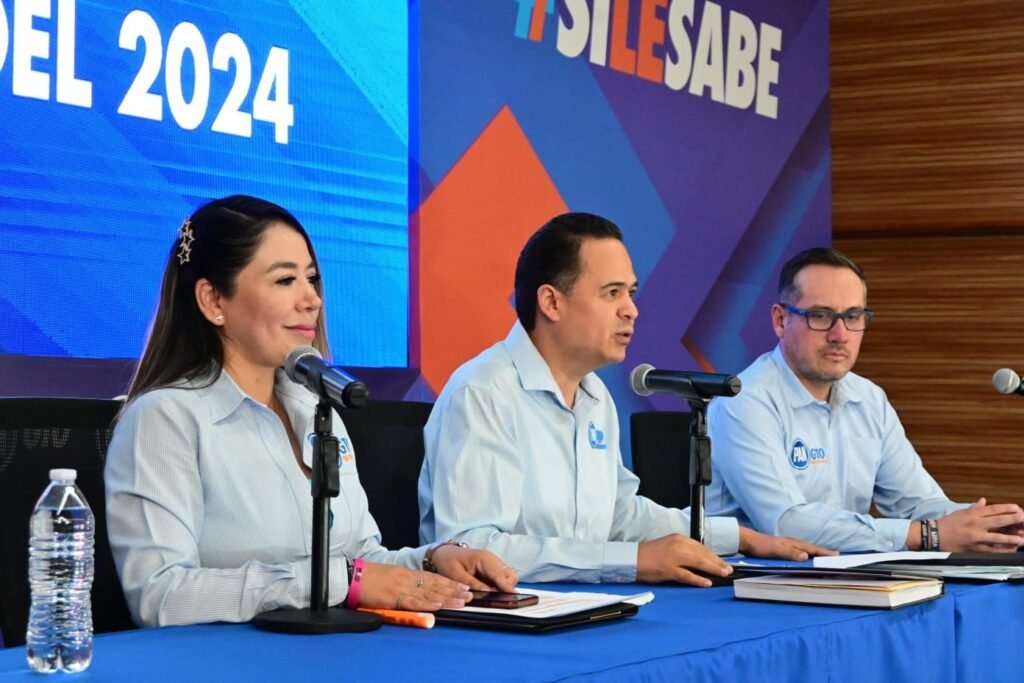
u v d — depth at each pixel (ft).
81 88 12.14
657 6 18.03
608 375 17.28
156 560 7.90
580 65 17.02
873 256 20.56
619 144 17.51
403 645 6.75
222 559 8.54
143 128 12.60
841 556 10.28
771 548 11.11
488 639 6.94
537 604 7.76
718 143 18.86
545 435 10.84
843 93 20.63
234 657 6.43
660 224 18.04
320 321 9.20
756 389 13.43
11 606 8.13
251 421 8.75
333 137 14.24
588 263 10.71
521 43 16.31
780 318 13.73
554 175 16.66
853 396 13.96
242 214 8.73
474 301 15.70
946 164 20.18
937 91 20.21
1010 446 19.75
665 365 18.08
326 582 7.50
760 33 19.47
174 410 8.37
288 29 13.84
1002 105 19.89
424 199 15.20
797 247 20.02
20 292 11.69
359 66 14.49
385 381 14.69
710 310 18.71
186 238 8.79
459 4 15.62
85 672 6.08
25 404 8.57
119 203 12.41
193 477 8.35
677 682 6.41
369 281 14.55
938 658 8.48
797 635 7.30
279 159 13.74
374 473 10.97
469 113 15.70
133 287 12.49
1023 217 19.76
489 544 9.75
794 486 12.99
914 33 20.34
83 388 12.09
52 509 6.34
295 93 13.91
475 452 10.30
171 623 7.59
